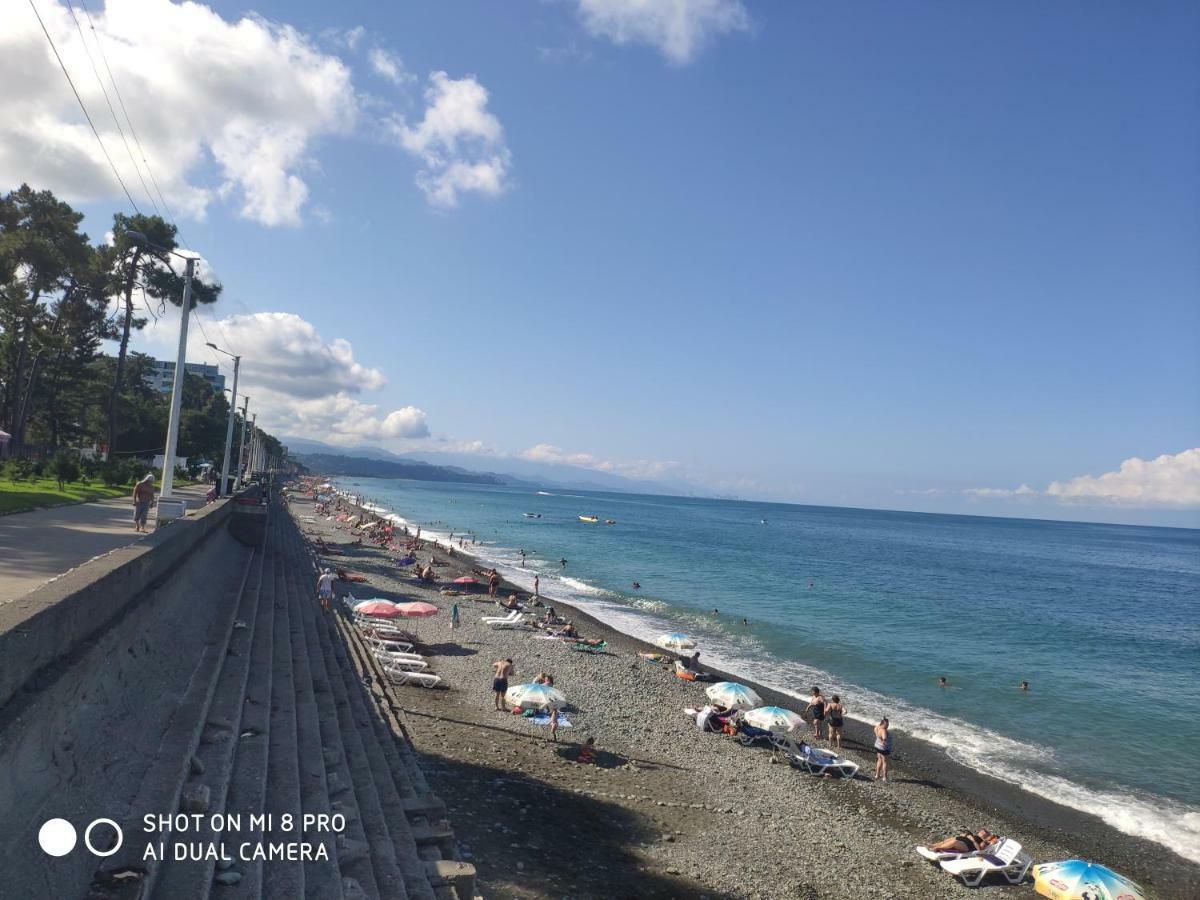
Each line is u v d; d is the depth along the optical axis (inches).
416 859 371.2
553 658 1165.7
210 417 3597.4
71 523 840.9
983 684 1289.4
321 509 3981.3
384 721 668.7
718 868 541.6
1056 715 1128.8
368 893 309.4
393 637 1138.7
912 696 1190.3
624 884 487.2
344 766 437.4
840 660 1409.9
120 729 306.2
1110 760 936.9
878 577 3002.0
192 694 416.2
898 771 845.2
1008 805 774.5
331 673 701.9
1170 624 2228.1
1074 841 698.8
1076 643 1771.7
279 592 1027.3
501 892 439.2
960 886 574.6
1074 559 5251.0
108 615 330.0
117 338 2273.6
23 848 198.4
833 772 805.2
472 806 565.0
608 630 1544.0
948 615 2060.8
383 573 1879.9
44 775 226.7
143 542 479.2
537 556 3026.6
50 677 243.8
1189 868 659.4
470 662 1080.8
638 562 2987.2
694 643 1326.3
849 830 657.6
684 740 853.2
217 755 355.3
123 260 1910.7
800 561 3464.6
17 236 1681.8
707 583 2436.0
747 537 5137.8
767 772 781.9
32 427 2464.3
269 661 582.2
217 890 254.1
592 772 707.4
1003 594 2743.6
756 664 1344.7
